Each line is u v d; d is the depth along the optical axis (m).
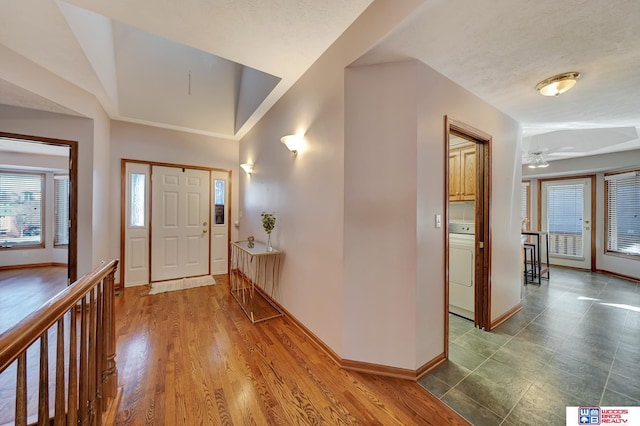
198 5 1.73
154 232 4.16
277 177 3.22
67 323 2.74
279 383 1.81
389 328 1.91
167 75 3.83
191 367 1.98
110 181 3.82
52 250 5.30
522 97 2.46
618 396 1.70
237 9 1.77
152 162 4.14
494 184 2.69
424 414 1.55
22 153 4.84
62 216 5.38
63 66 2.55
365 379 1.87
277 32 2.01
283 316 2.95
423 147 1.91
